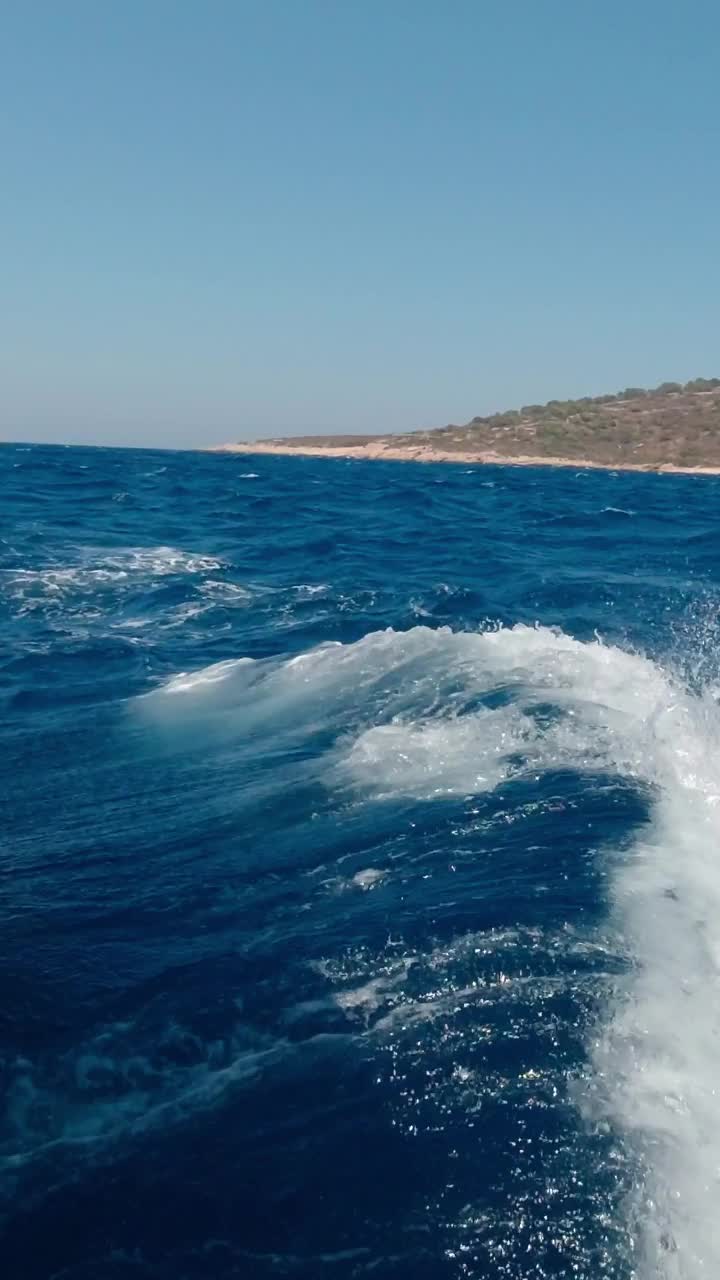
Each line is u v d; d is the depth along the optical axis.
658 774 6.59
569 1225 3.22
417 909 5.02
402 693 8.48
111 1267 3.15
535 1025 4.06
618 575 16.17
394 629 11.85
